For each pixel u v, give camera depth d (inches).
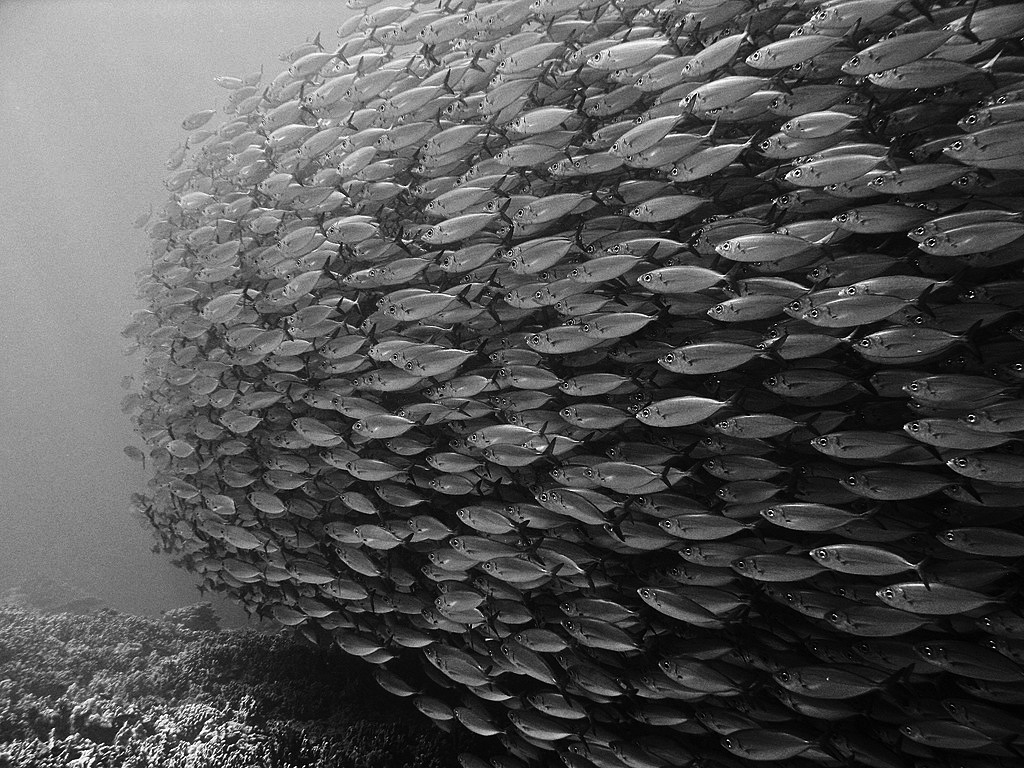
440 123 191.3
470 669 173.0
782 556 130.5
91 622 325.1
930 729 118.7
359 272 195.9
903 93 138.1
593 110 170.4
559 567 156.0
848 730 131.9
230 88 272.8
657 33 174.7
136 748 192.4
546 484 169.6
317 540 222.5
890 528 130.3
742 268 147.9
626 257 147.6
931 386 114.6
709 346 136.3
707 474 156.3
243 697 233.8
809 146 134.0
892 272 130.6
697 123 160.4
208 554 274.4
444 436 197.3
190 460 259.0
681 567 146.3
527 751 174.6
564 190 181.6
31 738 197.3
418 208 209.9
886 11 125.3
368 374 191.8
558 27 180.1
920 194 131.0
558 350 158.4
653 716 154.0
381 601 201.6
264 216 222.7
